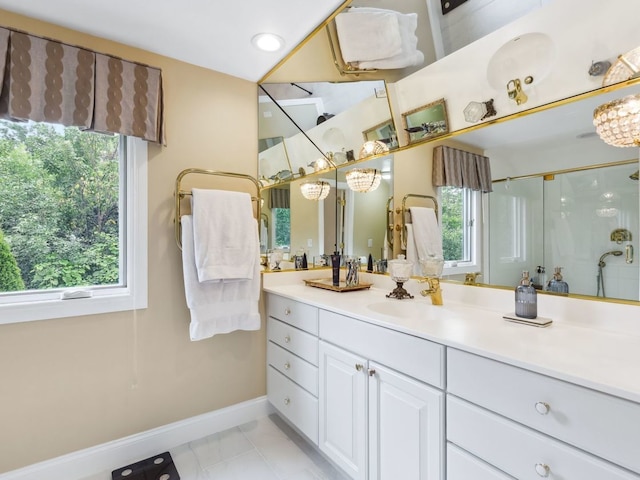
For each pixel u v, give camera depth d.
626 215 1.13
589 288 1.23
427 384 1.15
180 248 1.86
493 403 0.97
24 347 1.49
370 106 1.96
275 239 2.20
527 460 0.89
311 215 2.28
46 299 1.56
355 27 1.58
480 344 1.02
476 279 1.58
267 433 1.98
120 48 1.69
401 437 1.24
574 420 0.81
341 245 2.24
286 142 2.17
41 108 1.46
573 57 1.21
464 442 1.04
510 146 1.43
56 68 1.50
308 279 2.31
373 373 1.35
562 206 1.29
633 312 1.12
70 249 1.67
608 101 1.15
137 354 1.75
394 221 1.95
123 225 1.76
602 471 0.76
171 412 1.85
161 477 1.59
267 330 2.15
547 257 1.33
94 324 1.64
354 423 1.45
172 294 1.85
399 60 1.69
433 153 1.73
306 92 2.12
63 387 1.57
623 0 1.06
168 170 1.83
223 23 1.54
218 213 1.79
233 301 1.85
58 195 1.64
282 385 1.97
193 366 1.91
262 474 1.63
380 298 1.77
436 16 1.47
